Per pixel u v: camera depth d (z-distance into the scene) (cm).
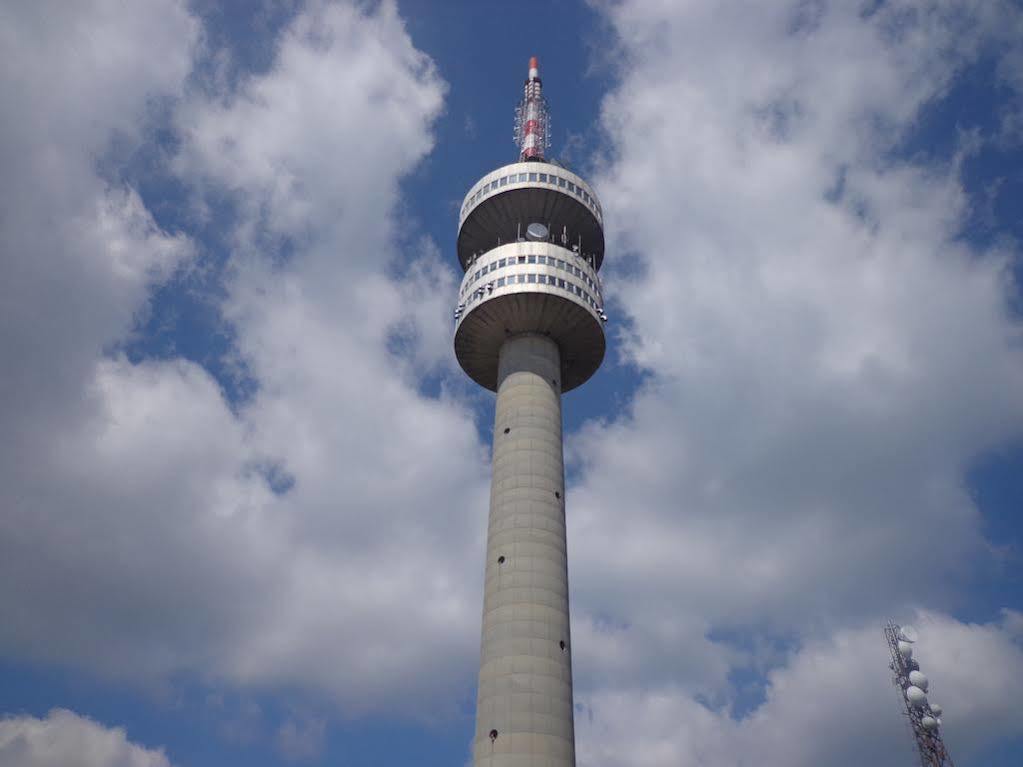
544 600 5706
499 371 7019
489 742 5194
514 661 5431
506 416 6625
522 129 8675
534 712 5250
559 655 5556
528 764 5069
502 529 6031
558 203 7694
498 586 5788
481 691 5453
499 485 6275
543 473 6288
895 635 6022
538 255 7125
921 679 5788
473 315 7038
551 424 6606
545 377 6838
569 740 5291
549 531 6031
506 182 7706
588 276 7288
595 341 7144
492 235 7894
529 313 6956
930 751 5606
